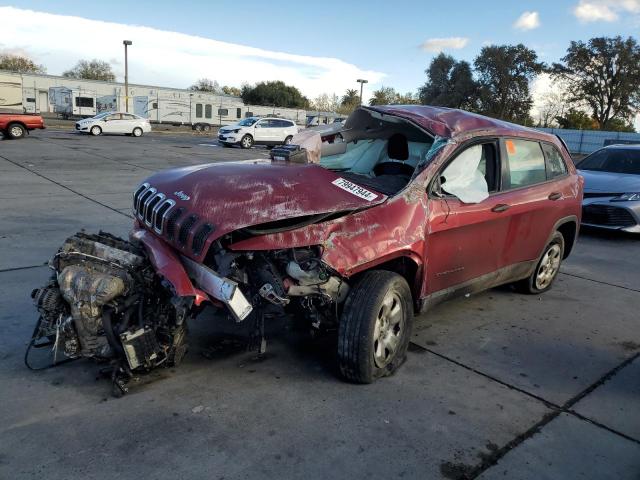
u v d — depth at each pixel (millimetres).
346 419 3141
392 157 5312
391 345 3654
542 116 59656
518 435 3092
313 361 3855
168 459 2693
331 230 3348
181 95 47125
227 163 4430
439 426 3131
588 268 6961
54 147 20219
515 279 5180
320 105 77125
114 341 3158
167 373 3564
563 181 5422
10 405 3072
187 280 3188
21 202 9172
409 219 3645
